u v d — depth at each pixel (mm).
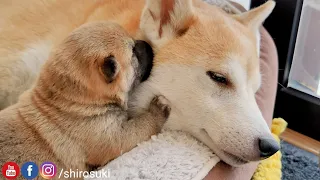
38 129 555
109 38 562
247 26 611
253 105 549
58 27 677
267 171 707
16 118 562
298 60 993
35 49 667
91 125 560
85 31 569
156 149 553
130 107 595
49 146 553
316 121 947
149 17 567
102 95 561
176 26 564
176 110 570
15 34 682
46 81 568
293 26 940
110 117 570
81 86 556
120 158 552
